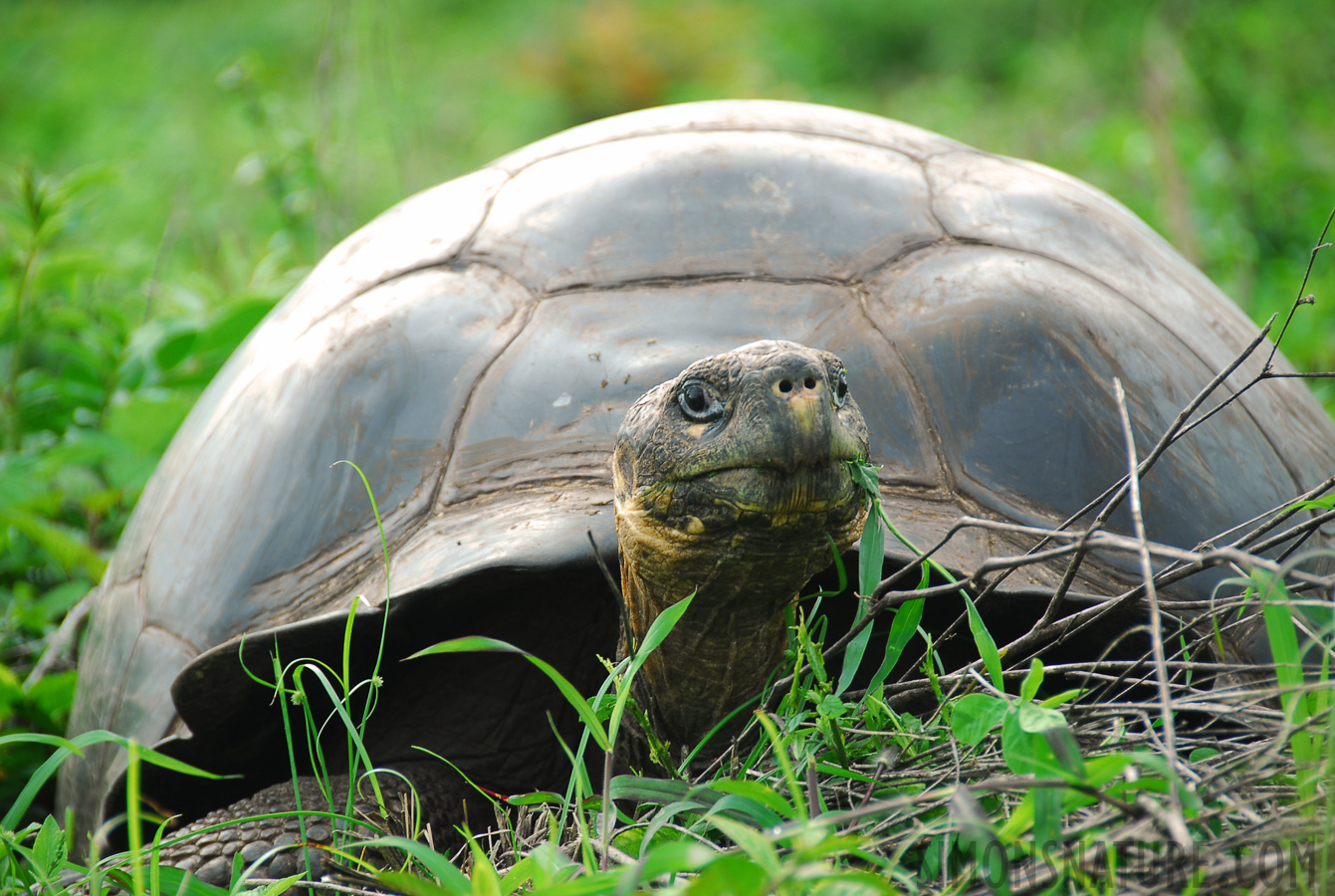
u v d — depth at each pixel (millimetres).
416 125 16016
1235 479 7883
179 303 10055
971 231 7949
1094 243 7992
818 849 7453
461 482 7824
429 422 7863
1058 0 24984
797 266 7898
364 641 7793
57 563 8344
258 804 7820
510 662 7855
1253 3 16047
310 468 7891
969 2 29391
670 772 7711
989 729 7527
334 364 7922
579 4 28453
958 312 7867
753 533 7641
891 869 7492
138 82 25516
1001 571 7734
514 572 7746
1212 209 13195
